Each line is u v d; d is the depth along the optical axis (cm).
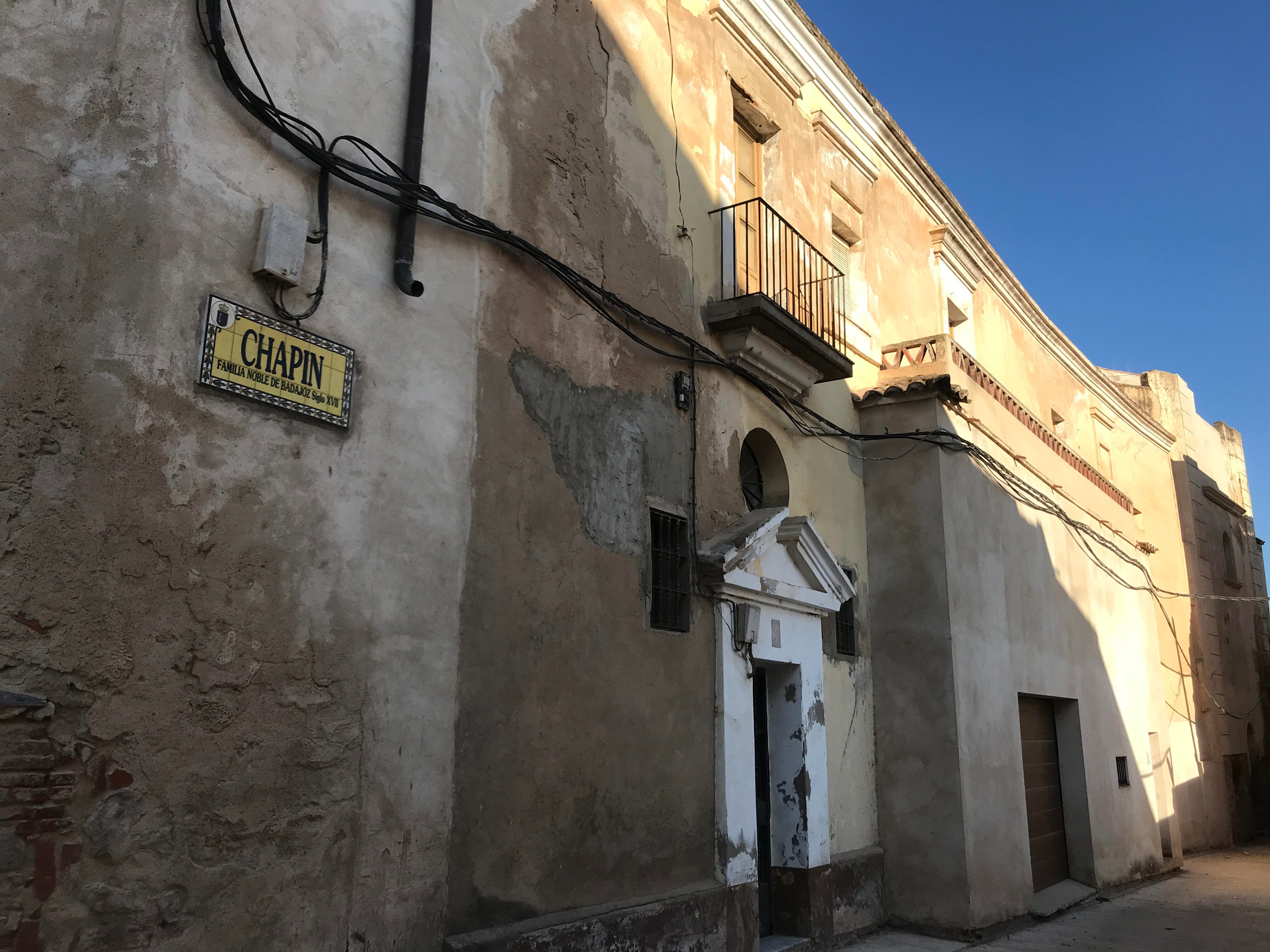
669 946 641
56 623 377
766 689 879
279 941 432
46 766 367
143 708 398
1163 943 980
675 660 709
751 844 746
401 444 525
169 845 399
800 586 873
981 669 1040
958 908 924
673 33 839
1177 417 2330
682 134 832
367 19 546
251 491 449
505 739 559
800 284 984
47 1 414
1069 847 1297
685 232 812
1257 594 2634
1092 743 1354
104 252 411
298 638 459
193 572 421
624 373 709
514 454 597
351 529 491
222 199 455
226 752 423
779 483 921
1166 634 2072
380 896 477
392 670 500
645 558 697
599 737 627
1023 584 1198
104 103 421
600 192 716
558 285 655
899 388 1045
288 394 470
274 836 436
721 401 826
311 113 507
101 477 396
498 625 566
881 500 1053
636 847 644
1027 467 1265
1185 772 1994
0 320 379
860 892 912
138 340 415
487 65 626
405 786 497
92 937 372
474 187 599
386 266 533
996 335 1580
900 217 1288
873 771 989
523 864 558
